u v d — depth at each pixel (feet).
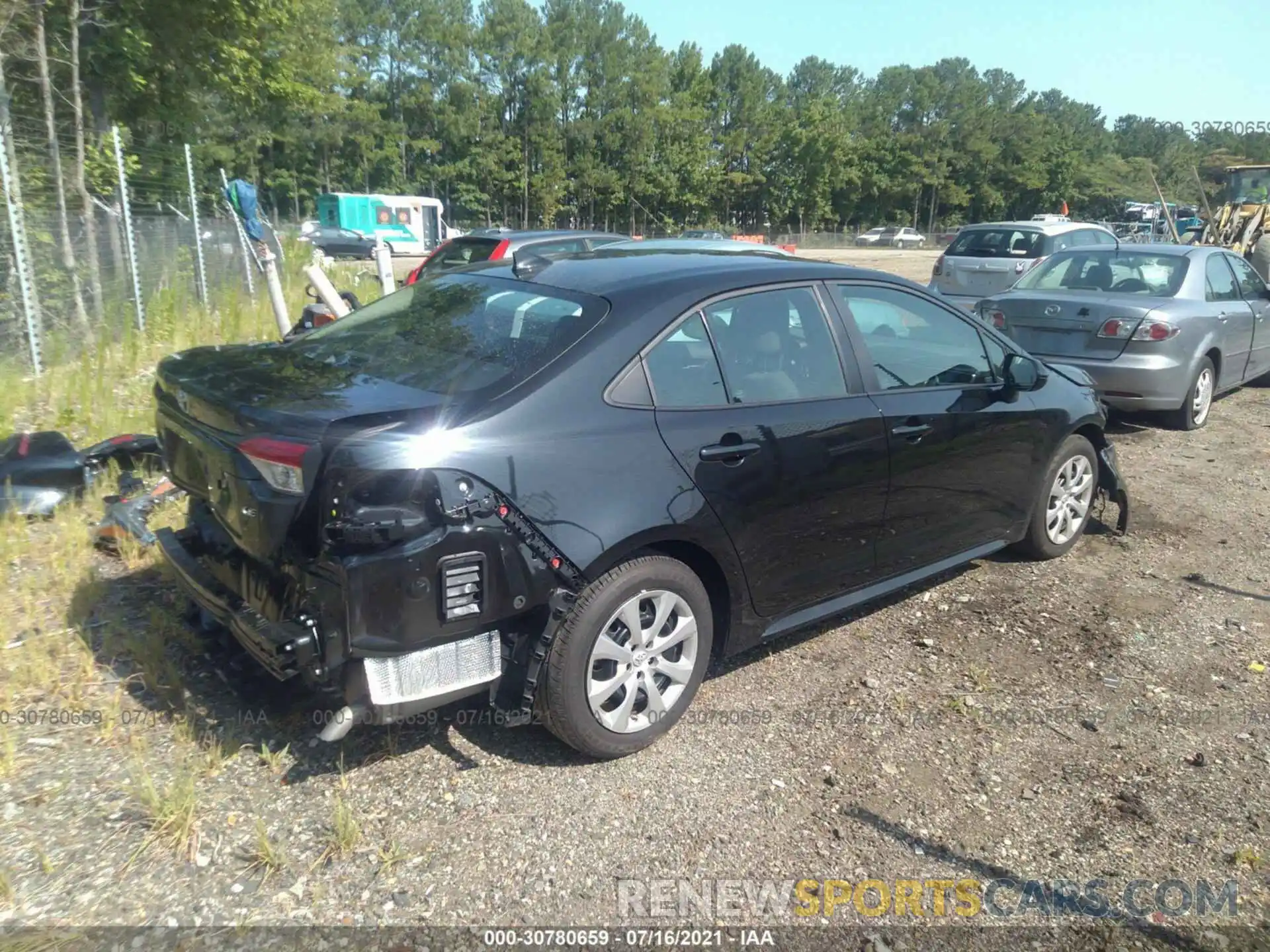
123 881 9.07
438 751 11.37
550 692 10.64
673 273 12.51
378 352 11.96
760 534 12.09
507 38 223.71
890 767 11.50
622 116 229.45
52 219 30.37
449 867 9.52
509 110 231.91
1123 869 9.87
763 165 256.52
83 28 50.60
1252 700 13.21
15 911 8.64
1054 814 10.71
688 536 11.27
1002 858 10.01
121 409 23.68
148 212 41.83
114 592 14.70
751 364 12.34
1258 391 34.55
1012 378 15.44
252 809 10.18
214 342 32.96
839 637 14.84
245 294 44.55
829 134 253.03
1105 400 26.43
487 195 226.38
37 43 37.11
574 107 235.81
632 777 11.10
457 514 9.63
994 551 16.60
